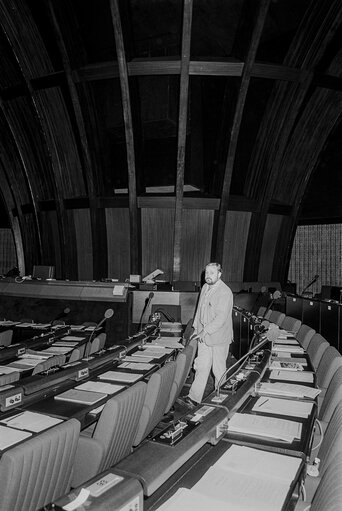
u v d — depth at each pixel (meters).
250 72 10.21
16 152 13.15
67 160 12.72
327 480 1.92
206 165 13.12
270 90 11.75
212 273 5.73
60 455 2.33
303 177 12.78
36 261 14.80
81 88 11.27
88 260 13.64
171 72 10.37
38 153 12.85
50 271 8.62
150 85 12.17
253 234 12.80
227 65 10.23
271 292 11.27
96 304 7.88
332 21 9.82
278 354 4.76
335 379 3.60
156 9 10.45
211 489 1.87
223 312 5.58
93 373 4.20
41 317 8.08
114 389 3.68
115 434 2.99
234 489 1.87
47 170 13.02
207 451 2.29
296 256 15.20
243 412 2.90
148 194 12.48
